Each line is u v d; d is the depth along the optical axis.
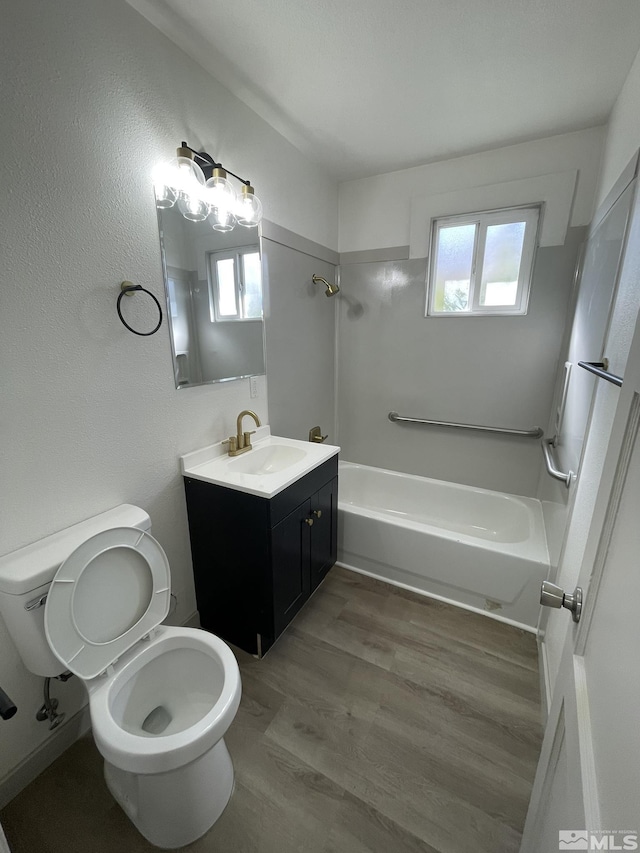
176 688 1.25
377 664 1.58
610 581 0.57
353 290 2.64
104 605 1.11
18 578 0.97
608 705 0.49
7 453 1.03
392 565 2.07
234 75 1.49
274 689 1.46
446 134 1.91
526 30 1.26
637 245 1.02
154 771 0.88
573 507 1.40
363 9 1.18
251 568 1.51
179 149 1.29
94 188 1.14
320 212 2.34
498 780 1.16
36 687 1.17
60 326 1.10
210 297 1.62
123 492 1.36
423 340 2.50
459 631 1.75
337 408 2.92
